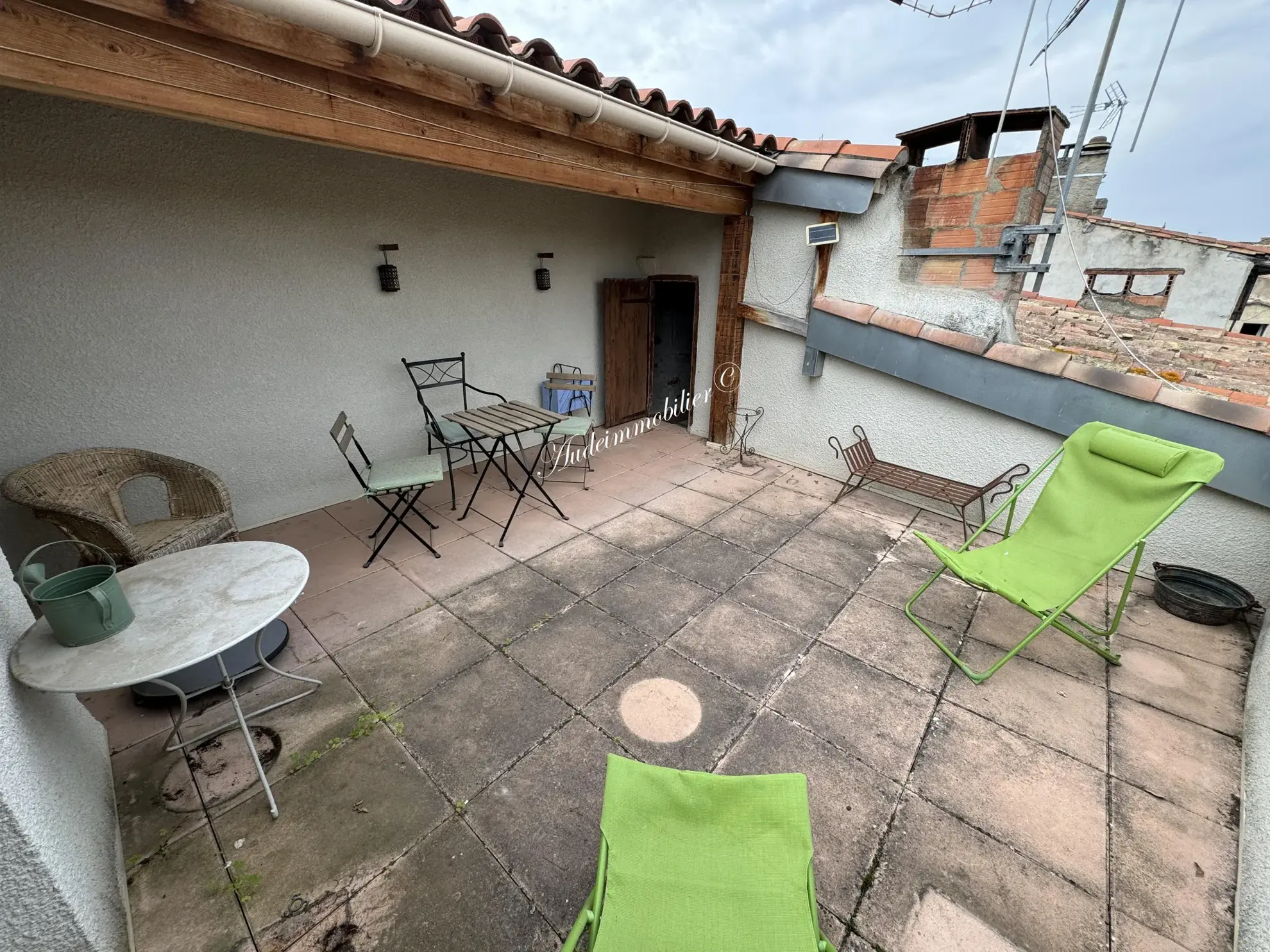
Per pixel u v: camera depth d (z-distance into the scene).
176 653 1.40
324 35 1.93
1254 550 2.90
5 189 2.47
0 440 2.64
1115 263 7.25
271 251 3.35
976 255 3.54
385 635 2.67
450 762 1.97
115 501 2.72
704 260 5.23
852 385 4.41
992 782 1.92
